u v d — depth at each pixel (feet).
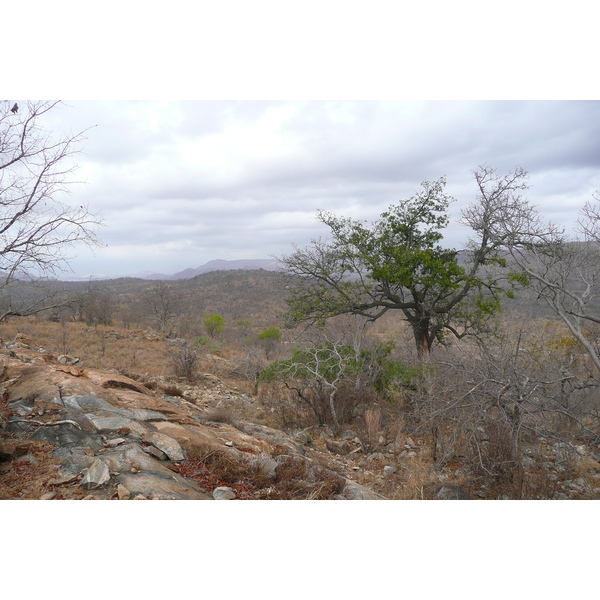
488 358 25.98
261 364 61.52
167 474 16.38
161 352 79.20
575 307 28.78
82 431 18.16
